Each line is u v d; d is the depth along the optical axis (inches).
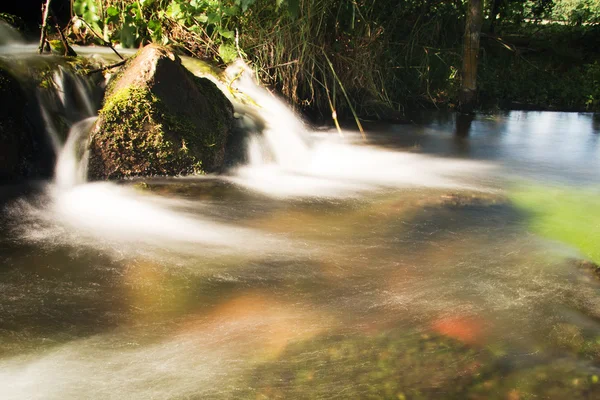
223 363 99.0
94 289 125.3
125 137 200.2
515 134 315.6
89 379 94.3
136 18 292.2
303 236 158.7
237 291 126.0
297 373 96.2
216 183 205.5
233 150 228.7
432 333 108.4
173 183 201.5
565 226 165.2
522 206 187.6
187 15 297.7
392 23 368.8
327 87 333.1
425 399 89.7
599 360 99.7
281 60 310.7
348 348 103.4
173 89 210.5
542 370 96.8
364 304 120.3
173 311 116.9
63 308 117.0
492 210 183.0
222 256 144.3
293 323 112.5
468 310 117.0
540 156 266.7
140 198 186.4
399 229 164.9
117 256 142.6
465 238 157.8
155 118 202.7
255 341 106.0
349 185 211.9
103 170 199.6
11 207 171.6
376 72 357.4
